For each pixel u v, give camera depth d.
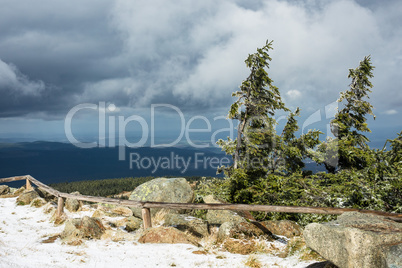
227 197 17.28
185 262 6.62
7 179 18.81
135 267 6.20
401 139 15.00
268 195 16.27
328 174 17.14
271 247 7.89
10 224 10.83
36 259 6.11
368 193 13.82
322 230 4.90
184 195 14.98
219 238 8.55
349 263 4.32
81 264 6.12
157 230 8.64
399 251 3.96
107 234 8.97
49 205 13.77
